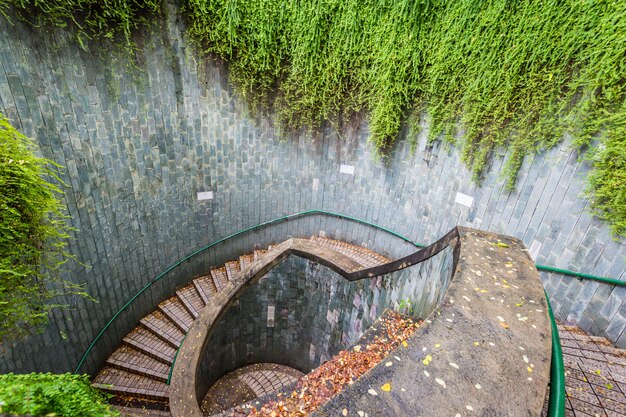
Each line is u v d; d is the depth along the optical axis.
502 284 3.12
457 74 5.70
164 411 6.59
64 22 5.05
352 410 2.04
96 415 2.11
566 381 3.02
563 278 4.94
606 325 4.34
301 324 9.27
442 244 4.41
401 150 7.47
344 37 6.44
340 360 4.26
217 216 8.77
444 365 2.31
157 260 8.02
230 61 7.14
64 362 6.14
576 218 4.71
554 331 2.63
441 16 5.45
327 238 9.52
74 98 5.43
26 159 3.61
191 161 7.74
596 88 4.25
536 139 5.06
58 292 5.61
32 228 4.04
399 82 6.35
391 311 5.13
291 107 7.86
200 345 5.57
